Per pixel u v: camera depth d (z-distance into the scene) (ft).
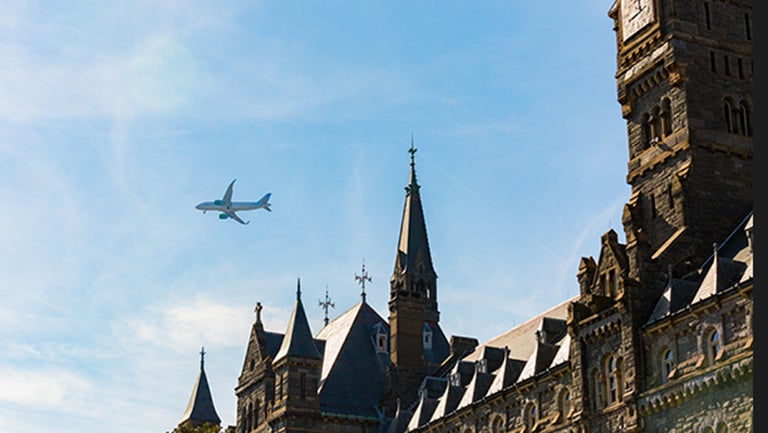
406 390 360.69
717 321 205.36
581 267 263.08
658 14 259.39
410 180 479.82
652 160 256.52
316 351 353.31
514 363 293.84
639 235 237.04
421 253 463.83
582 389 241.35
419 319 372.58
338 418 347.97
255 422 367.86
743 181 252.21
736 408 197.36
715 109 253.65
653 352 223.10
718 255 220.84
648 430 220.02
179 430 387.34
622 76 269.44
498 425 286.46
